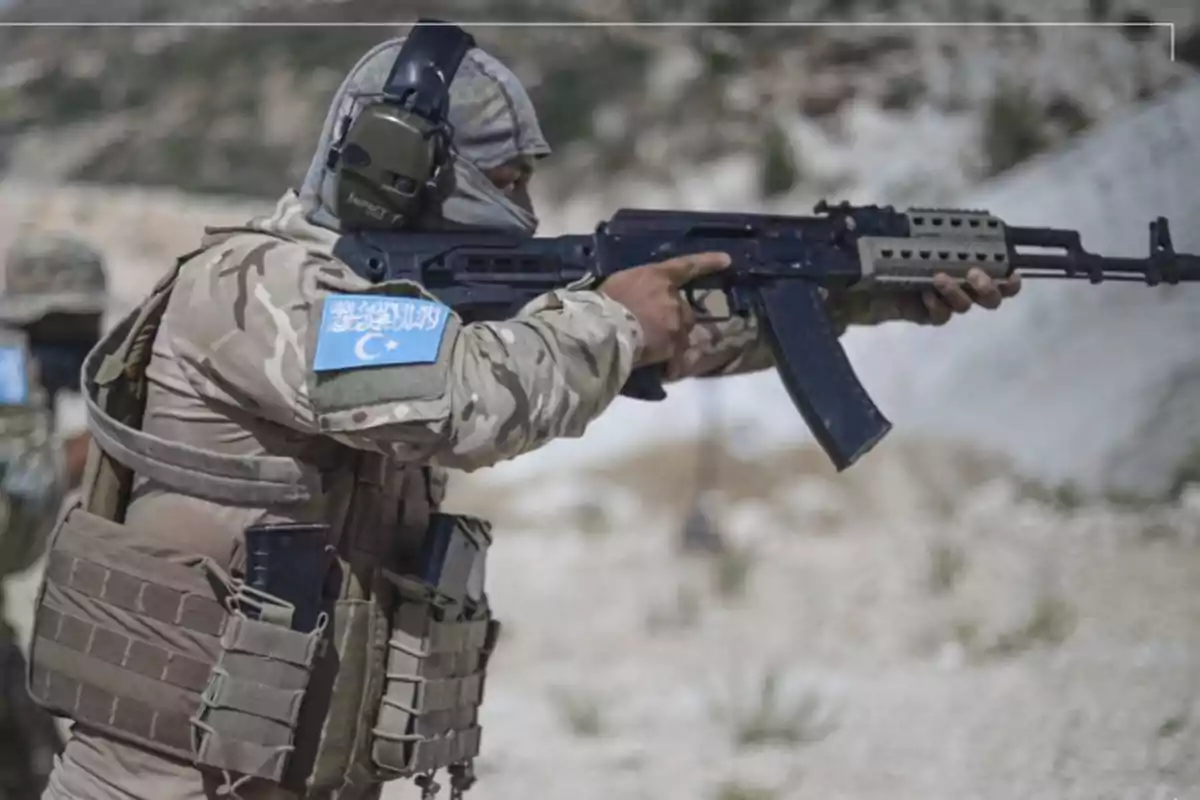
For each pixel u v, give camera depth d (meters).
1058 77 41.81
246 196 67.19
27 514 10.86
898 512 24.19
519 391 6.05
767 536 23.23
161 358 6.40
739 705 13.83
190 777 6.32
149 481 6.40
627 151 52.28
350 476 6.50
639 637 17.64
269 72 74.25
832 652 15.73
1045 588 16.42
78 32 81.31
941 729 11.98
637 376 6.88
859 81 47.94
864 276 7.56
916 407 27.44
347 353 5.98
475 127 6.63
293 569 6.25
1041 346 26.78
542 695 15.47
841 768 11.39
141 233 52.75
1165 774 10.27
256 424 6.30
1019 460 25.41
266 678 6.21
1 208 54.56
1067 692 12.40
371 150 6.44
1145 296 26.14
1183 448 23.62
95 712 6.32
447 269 6.61
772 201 45.75
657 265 6.79
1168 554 17.45
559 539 25.12
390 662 6.57
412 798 12.10
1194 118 28.09
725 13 55.69
